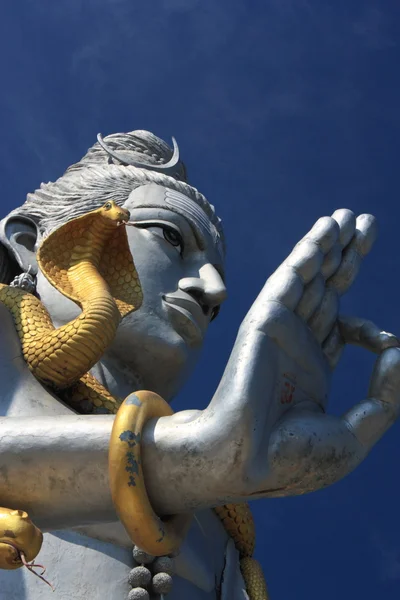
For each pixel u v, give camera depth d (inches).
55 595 319.0
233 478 259.1
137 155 458.9
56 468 271.9
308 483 265.6
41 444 273.6
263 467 260.5
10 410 333.7
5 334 350.6
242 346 271.6
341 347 298.7
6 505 275.4
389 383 286.7
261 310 277.1
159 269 400.5
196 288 399.5
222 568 366.6
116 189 423.5
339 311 294.5
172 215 411.2
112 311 341.1
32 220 423.5
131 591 322.0
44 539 329.4
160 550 265.0
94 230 346.9
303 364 281.9
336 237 293.1
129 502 260.1
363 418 279.6
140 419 266.8
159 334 389.1
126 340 386.0
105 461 269.9
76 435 273.6
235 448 258.7
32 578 321.7
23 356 347.6
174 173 455.8
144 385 394.3
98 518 276.2
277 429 266.2
